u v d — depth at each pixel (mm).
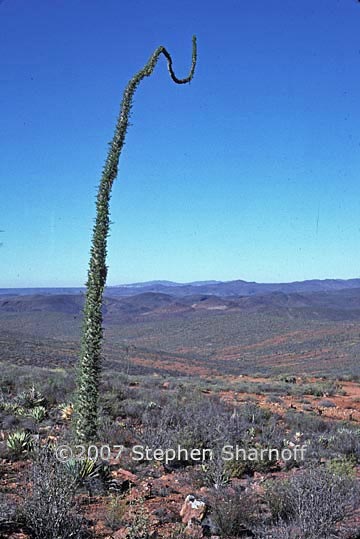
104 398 17375
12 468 8703
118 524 6465
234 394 27094
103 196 9430
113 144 9469
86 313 9711
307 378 40844
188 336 151250
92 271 9602
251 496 7383
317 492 6438
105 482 8102
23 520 6137
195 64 10008
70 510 6227
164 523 6742
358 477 9359
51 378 22797
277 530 6137
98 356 9789
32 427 12766
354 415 21859
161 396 20953
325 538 5973
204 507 6902
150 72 9539
